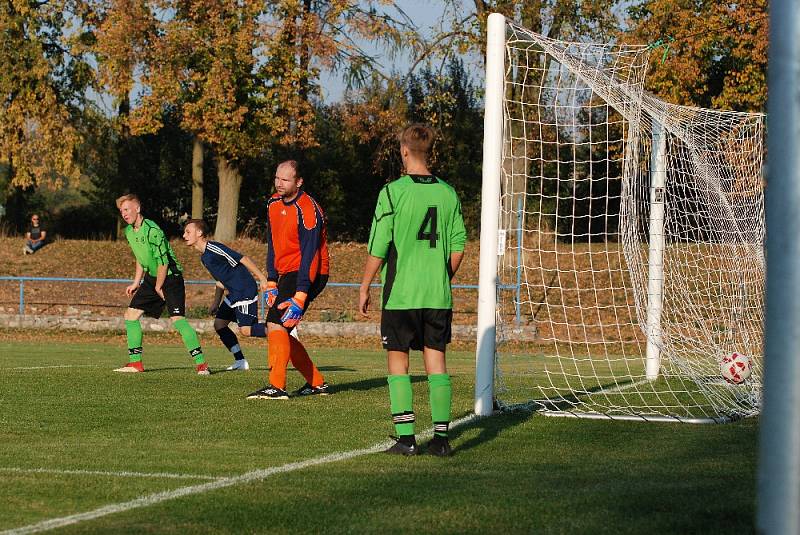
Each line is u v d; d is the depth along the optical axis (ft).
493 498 26.27
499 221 45.60
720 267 64.13
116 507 25.50
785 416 12.17
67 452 34.55
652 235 60.85
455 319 138.00
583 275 133.08
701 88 148.87
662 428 41.60
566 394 55.01
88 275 160.04
